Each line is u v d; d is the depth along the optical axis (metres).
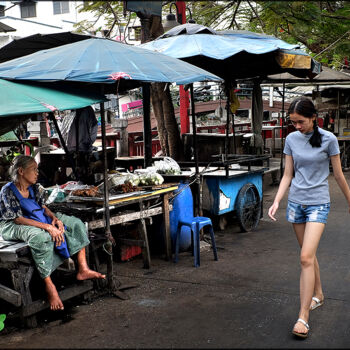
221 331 3.46
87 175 6.43
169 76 4.29
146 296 4.26
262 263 5.20
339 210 7.93
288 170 3.64
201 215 6.06
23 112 3.60
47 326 3.69
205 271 4.96
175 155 8.64
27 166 4.01
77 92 4.23
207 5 8.99
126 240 5.21
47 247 3.75
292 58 6.56
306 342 3.25
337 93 14.19
